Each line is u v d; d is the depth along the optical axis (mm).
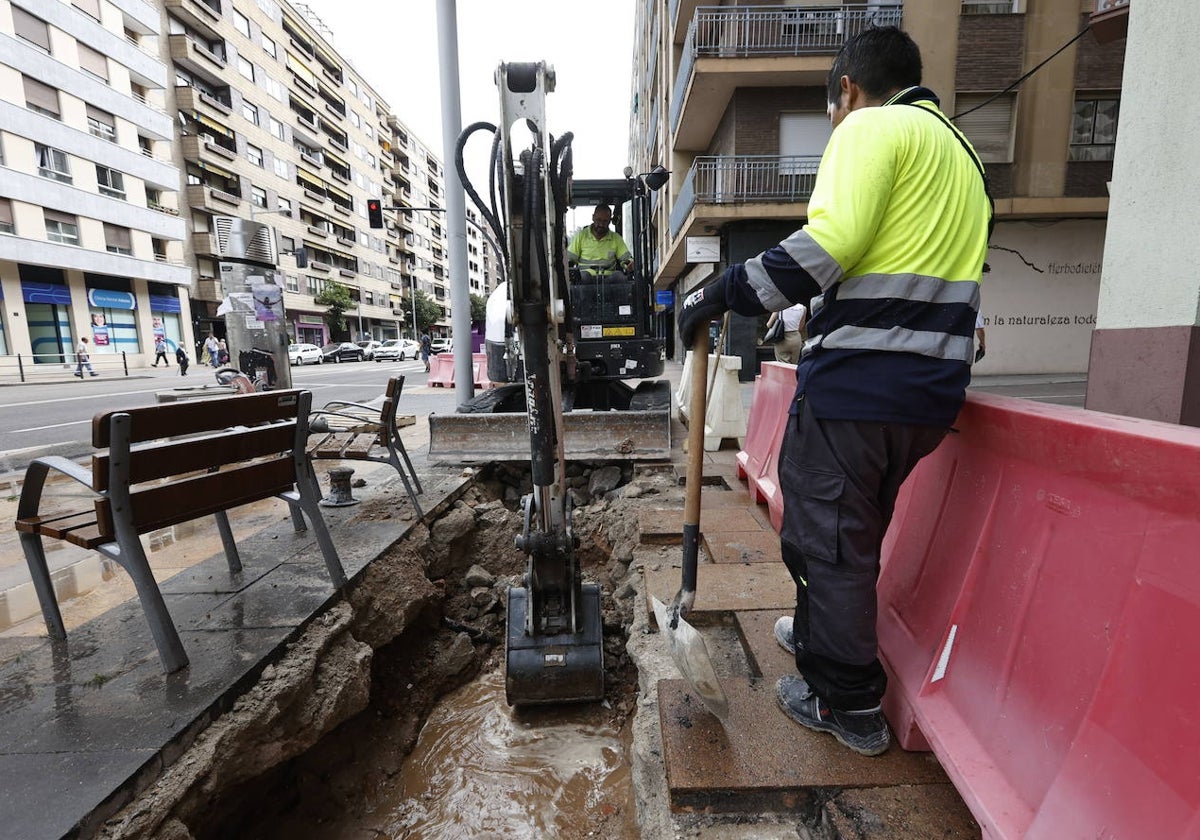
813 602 1603
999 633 1412
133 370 29188
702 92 14531
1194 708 915
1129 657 1043
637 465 5266
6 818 1506
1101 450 1130
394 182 69812
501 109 2125
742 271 1436
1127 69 3262
